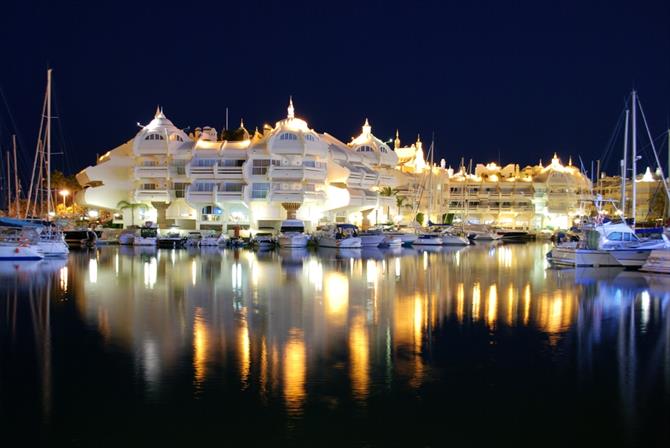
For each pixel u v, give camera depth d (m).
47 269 51.19
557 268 53.84
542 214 152.50
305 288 39.19
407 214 133.38
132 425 15.94
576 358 21.89
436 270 52.44
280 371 20.11
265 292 37.16
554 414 16.75
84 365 20.73
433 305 32.66
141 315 29.31
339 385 18.80
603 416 16.61
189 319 28.33
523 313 30.34
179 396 17.83
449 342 24.11
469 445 14.96
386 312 30.38
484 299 34.84
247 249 82.81
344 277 46.09
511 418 16.47
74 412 16.73
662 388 18.69
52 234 65.31
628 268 52.81
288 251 79.44
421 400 17.66
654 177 144.25
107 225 105.69
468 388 18.66
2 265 54.47
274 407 17.05
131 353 22.22
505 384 19.06
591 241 55.78
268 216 101.19
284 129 99.56
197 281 42.81
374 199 112.19
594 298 35.34
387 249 85.88
